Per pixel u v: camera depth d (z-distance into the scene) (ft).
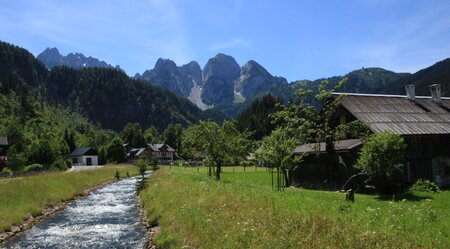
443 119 143.33
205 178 142.92
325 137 97.04
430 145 134.21
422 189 110.11
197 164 385.29
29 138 437.99
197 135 170.91
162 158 568.41
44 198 116.37
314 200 71.41
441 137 136.36
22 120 590.14
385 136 101.45
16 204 97.86
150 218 84.58
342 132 96.63
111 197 143.95
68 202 128.26
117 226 84.07
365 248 34.65
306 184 141.08
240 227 47.78
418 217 47.65
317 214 48.78
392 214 49.98
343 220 44.80
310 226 43.21
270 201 62.90
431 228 41.98
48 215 100.48
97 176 226.17
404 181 122.52
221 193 77.56
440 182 132.98
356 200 84.58
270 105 535.60
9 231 77.30
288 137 116.88
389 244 35.01
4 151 314.35
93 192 163.73
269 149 118.42
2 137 319.68
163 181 153.99
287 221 45.42
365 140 104.42
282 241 39.58
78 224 87.30
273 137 119.44
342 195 98.27
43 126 597.11
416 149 131.64
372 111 138.92
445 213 60.54
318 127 98.32
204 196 76.84
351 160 121.49
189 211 66.85
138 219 92.48
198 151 185.37
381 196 103.76
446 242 36.22
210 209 63.67
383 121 132.87
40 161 282.15
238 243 43.88
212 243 48.60
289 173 150.82
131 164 437.17
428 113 147.02
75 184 167.43
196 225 57.57
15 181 127.03
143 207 109.29
